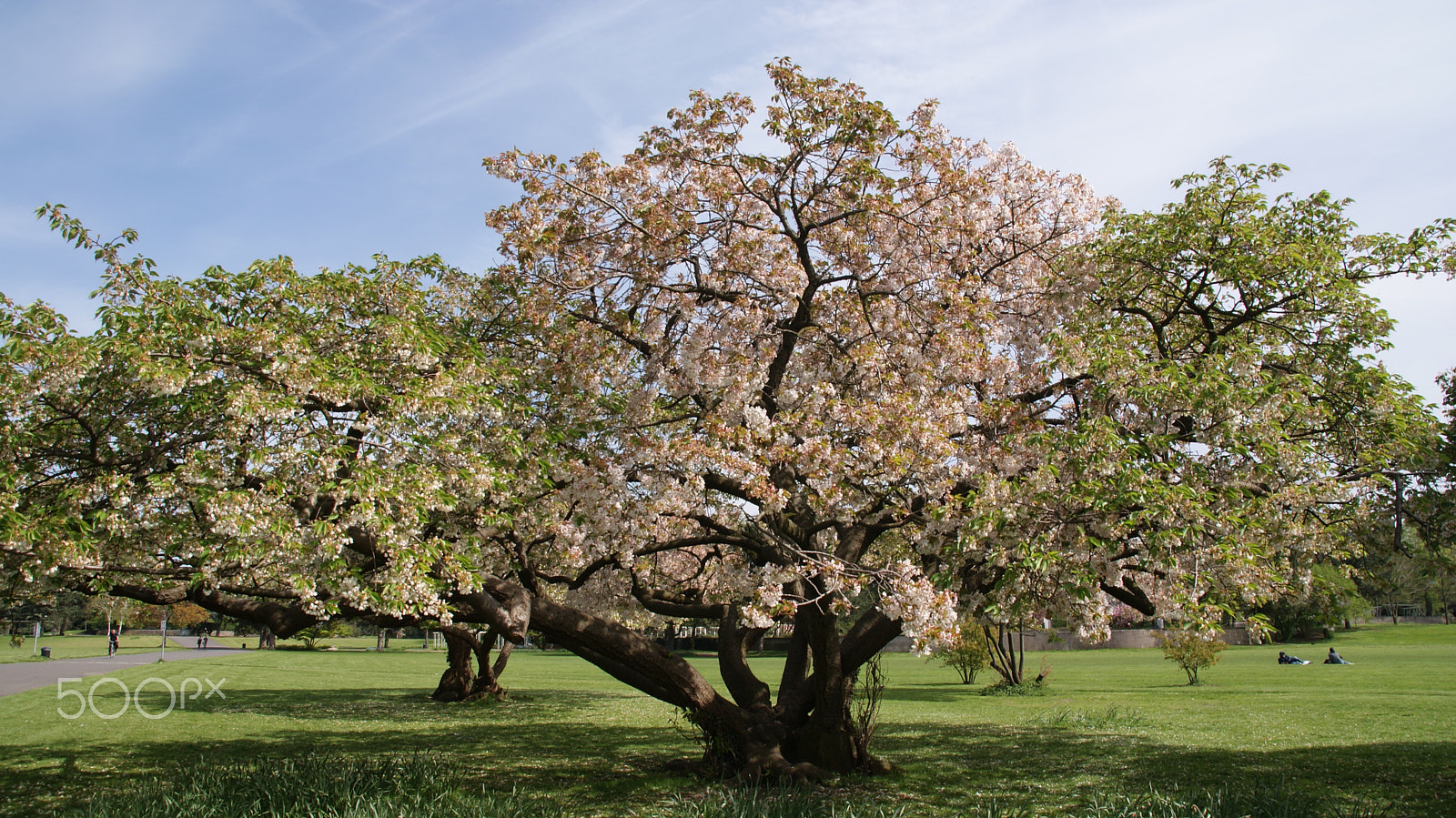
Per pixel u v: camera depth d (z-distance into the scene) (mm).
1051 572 8234
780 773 10773
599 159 11109
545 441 9891
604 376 10453
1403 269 10281
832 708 11438
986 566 9648
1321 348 9953
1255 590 9328
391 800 8820
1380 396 9344
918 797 10352
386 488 7695
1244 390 8312
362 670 38469
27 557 7387
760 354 10789
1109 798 9688
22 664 37000
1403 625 65688
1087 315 10703
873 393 10641
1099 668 37125
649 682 12156
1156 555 7652
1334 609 11195
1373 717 18094
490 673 24797
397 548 7832
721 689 28484
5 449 7930
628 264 11180
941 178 11055
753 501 10086
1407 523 10164
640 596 13039
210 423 8578
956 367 10539
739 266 10547
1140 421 9250
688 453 9477
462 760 13562
